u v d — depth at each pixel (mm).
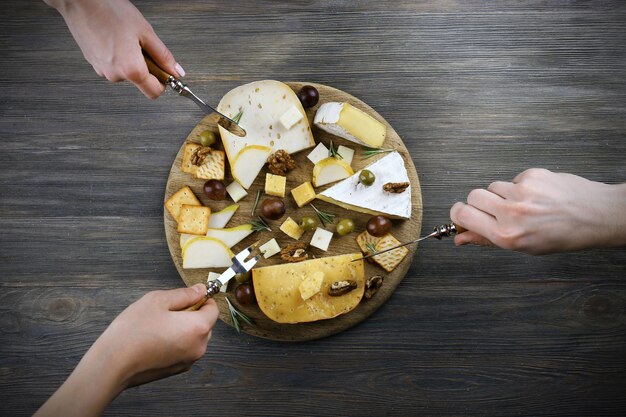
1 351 789
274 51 812
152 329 534
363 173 742
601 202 550
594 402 780
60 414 486
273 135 769
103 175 804
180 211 754
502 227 565
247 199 774
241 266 649
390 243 749
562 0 812
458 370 787
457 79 811
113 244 798
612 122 805
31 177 804
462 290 789
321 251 764
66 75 809
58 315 792
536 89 809
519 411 782
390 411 785
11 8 806
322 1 811
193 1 808
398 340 787
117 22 610
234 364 787
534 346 786
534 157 805
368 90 811
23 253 798
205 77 809
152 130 807
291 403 787
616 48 810
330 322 757
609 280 786
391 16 812
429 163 805
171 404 786
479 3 812
